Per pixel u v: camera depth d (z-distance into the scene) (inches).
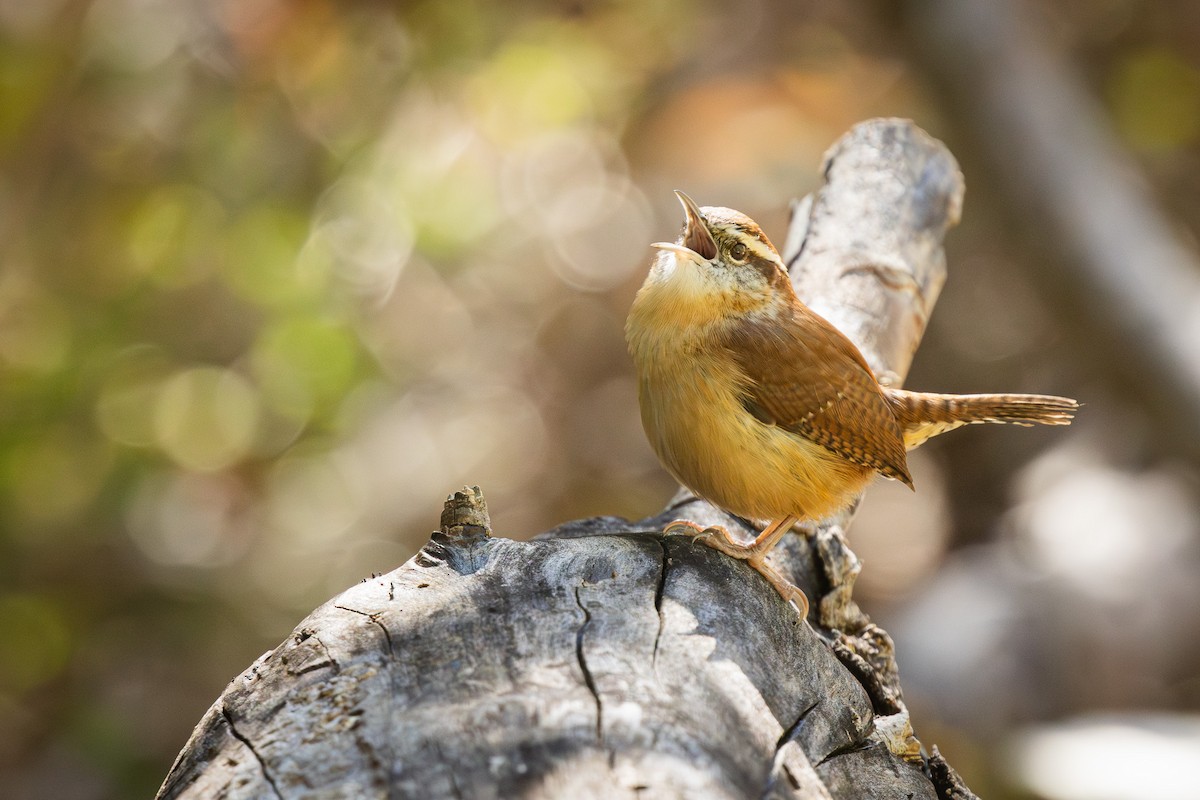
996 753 398.0
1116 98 582.9
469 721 140.5
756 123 511.8
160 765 456.4
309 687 148.1
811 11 546.6
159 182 505.0
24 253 509.7
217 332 524.1
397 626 156.2
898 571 557.9
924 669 448.1
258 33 480.4
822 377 213.5
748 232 219.8
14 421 478.3
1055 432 582.2
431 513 515.2
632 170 546.0
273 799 134.6
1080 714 431.8
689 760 137.8
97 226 513.3
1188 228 584.4
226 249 496.1
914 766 173.6
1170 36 590.9
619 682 147.9
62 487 486.0
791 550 224.1
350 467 513.7
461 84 516.1
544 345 566.6
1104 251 391.9
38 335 498.6
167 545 496.7
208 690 473.4
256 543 502.3
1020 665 444.5
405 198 501.0
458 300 552.4
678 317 214.4
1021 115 395.5
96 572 491.8
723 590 175.5
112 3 494.0
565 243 557.0
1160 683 438.3
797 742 156.3
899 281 270.5
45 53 494.0
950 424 250.2
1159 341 388.5
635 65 547.5
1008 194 402.9
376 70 511.2
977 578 496.7
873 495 602.9
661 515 236.4
